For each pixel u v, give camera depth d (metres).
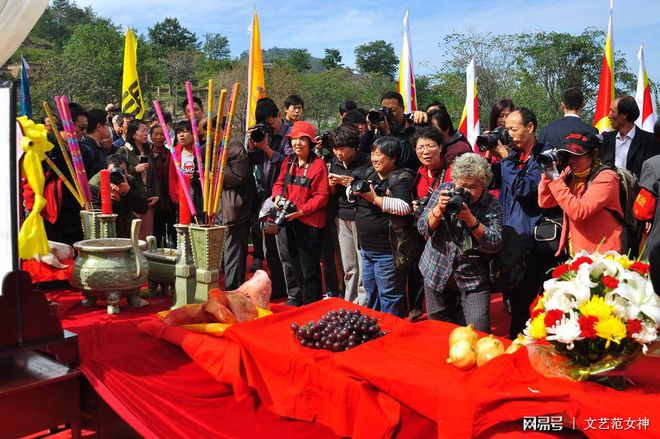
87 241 3.97
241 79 35.97
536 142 3.97
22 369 2.97
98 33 55.72
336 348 2.72
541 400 2.04
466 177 3.09
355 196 4.15
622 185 3.37
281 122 5.53
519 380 2.19
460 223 3.20
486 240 3.10
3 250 2.85
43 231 3.09
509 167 3.82
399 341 2.79
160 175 6.47
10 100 2.79
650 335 2.07
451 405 2.13
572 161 3.29
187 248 3.86
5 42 3.18
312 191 4.55
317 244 4.62
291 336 2.94
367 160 4.58
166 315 3.45
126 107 8.97
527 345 2.34
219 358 2.95
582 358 2.18
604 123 6.96
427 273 3.37
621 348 2.13
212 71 57.12
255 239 6.23
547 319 2.16
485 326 3.26
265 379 2.76
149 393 2.86
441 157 4.49
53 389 2.89
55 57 40.69
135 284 3.88
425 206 3.59
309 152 4.61
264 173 5.32
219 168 3.81
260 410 2.82
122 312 3.91
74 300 4.16
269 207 4.73
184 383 2.99
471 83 7.95
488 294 3.29
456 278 3.30
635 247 3.66
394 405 2.35
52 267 4.46
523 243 3.73
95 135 5.52
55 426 2.91
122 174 4.77
